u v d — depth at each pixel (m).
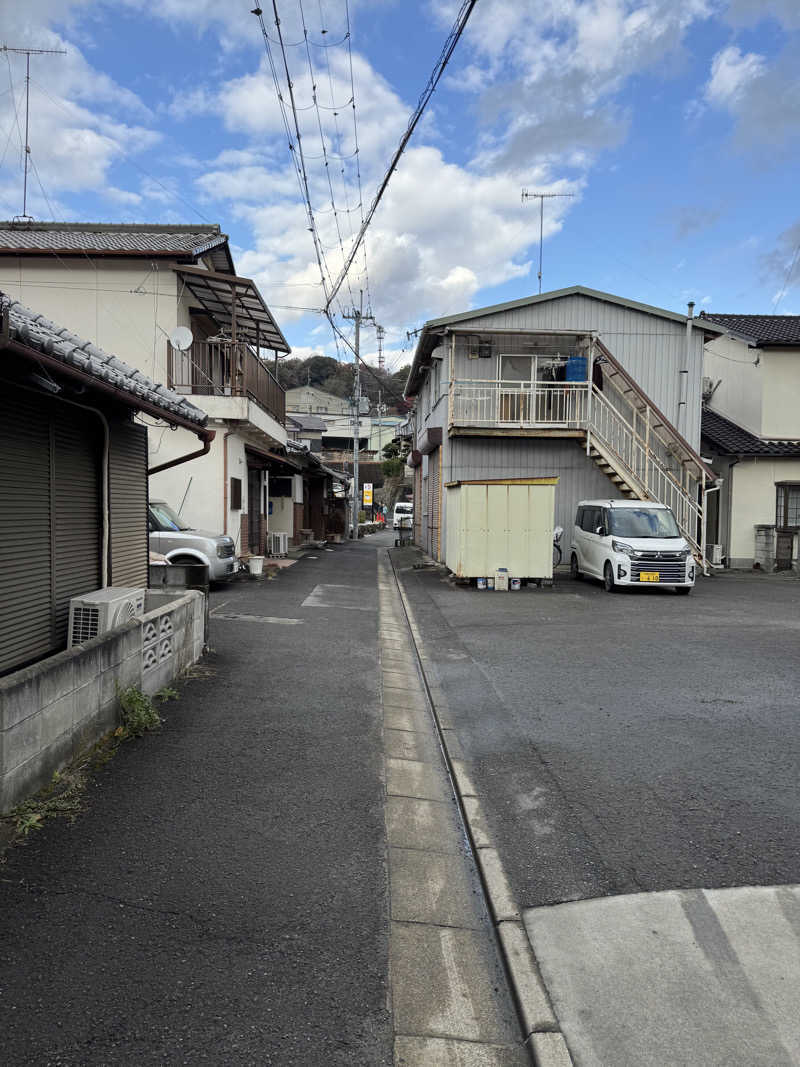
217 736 4.76
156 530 12.21
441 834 3.66
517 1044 2.23
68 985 2.31
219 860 3.16
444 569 16.80
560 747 4.84
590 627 9.57
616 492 17.39
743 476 18.41
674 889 3.00
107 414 6.23
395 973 2.51
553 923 2.78
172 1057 2.04
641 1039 2.19
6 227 17.03
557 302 17.33
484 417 17.09
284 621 9.42
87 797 3.70
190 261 14.11
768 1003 2.34
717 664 7.30
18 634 4.85
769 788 4.11
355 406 34.00
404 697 6.24
